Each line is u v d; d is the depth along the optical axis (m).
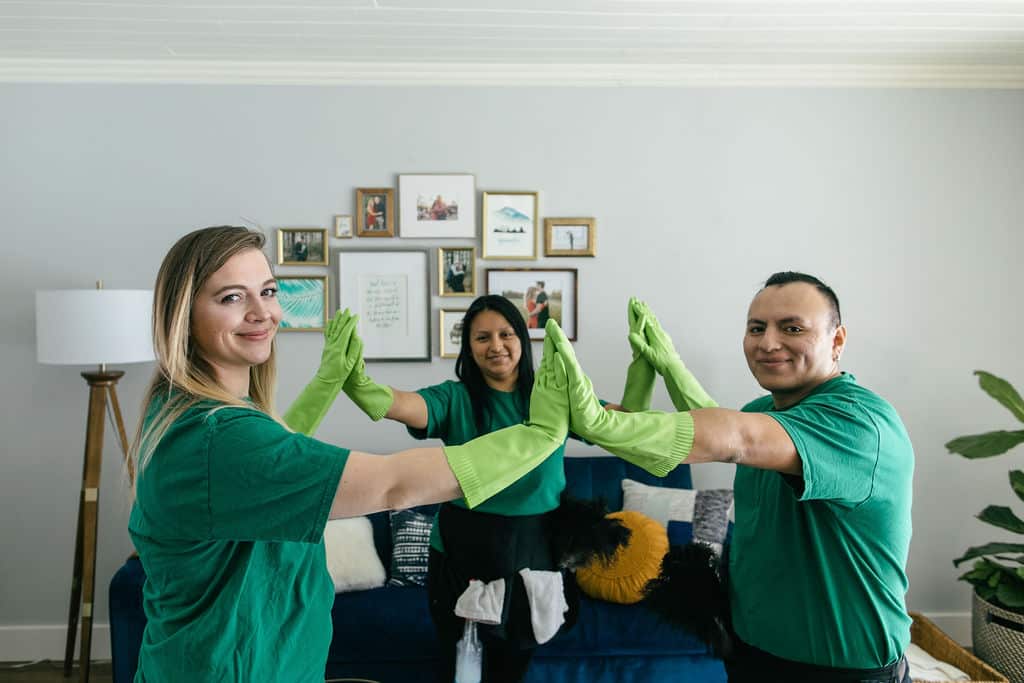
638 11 2.35
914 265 2.98
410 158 2.91
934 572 3.01
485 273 2.94
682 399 1.56
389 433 2.96
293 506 0.82
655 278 2.97
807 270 2.97
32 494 2.88
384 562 2.63
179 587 0.91
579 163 2.93
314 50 2.71
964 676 2.26
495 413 1.73
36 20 2.40
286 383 2.93
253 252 0.98
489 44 2.65
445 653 1.72
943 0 2.26
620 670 2.25
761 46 2.68
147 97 2.85
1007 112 2.96
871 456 1.05
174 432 0.87
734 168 2.95
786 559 1.16
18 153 2.83
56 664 2.83
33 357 2.86
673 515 2.58
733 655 1.30
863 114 2.95
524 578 1.63
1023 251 2.97
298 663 0.98
